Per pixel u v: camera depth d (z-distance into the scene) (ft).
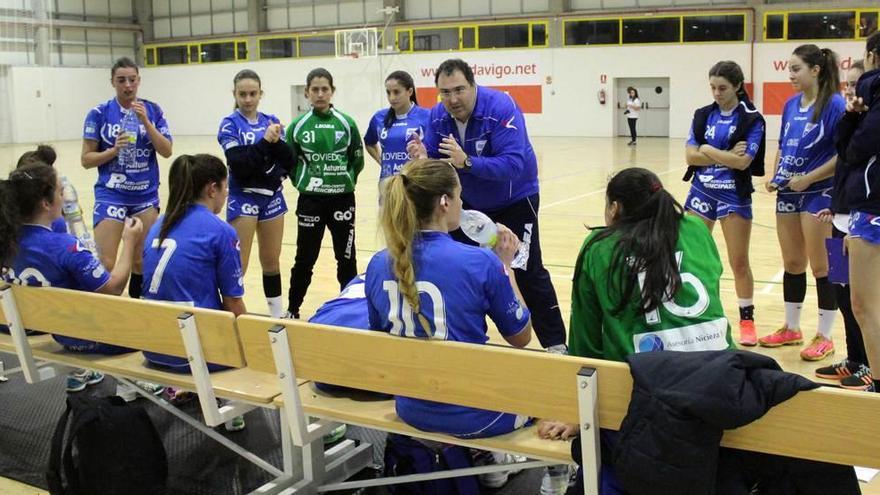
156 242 10.49
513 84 75.20
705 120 15.46
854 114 10.89
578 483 7.66
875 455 6.07
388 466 10.25
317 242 17.67
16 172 10.77
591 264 7.72
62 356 11.03
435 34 77.41
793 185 14.35
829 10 61.36
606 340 7.73
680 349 7.38
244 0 85.25
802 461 6.64
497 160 12.00
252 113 16.96
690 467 6.24
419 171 7.97
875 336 11.20
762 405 6.17
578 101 73.00
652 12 68.23
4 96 65.00
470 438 8.20
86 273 10.77
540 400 7.25
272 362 8.70
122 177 17.12
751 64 65.05
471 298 7.91
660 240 7.43
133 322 9.61
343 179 17.38
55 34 81.61
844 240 12.01
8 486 10.64
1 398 13.80
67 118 82.28
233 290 10.69
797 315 15.53
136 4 91.20
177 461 11.46
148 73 92.12
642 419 6.39
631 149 59.67
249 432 12.44
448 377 7.66
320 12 82.02
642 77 70.33
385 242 8.02
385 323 8.23
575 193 37.73
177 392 13.35
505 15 74.43
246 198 16.44
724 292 19.76
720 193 15.40
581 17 71.31
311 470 10.24
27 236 10.71
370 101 80.28
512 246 10.68
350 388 9.21
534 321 13.57
